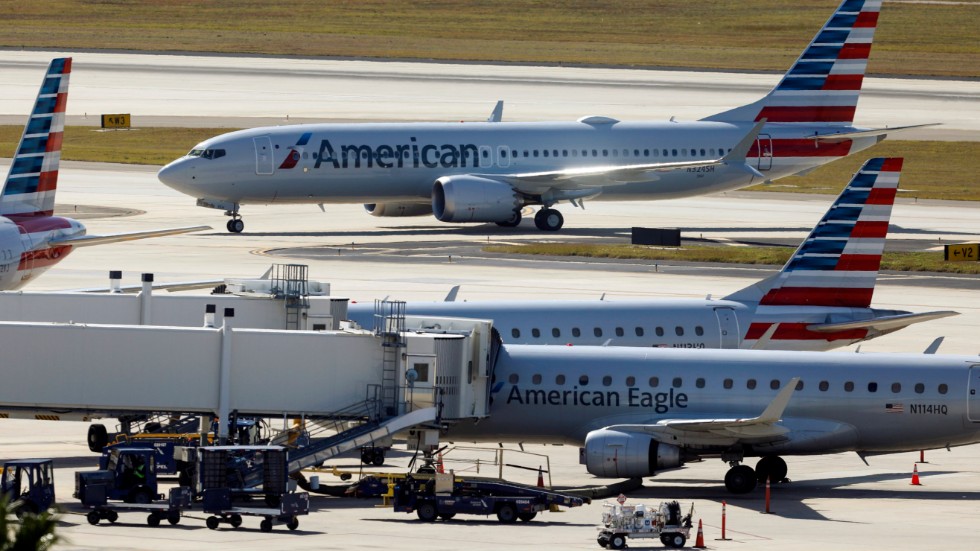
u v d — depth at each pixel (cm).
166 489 15688
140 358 16250
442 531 13912
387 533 13712
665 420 17262
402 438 16750
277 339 16350
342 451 15775
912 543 13688
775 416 16050
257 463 14750
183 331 16275
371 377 16388
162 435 16875
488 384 17100
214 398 16350
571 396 17338
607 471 16650
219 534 13325
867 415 17400
